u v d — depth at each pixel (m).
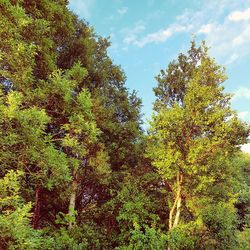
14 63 8.76
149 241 11.69
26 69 9.09
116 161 16.50
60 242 10.60
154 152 13.56
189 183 13.38
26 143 8.20
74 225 12.84
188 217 14.79
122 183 15.23
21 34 10.02
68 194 13.09
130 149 16.64
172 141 13.21
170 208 14.00
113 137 16.06
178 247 11.79
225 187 14.25
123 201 14.21
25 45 8.99
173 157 12.54
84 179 15.16
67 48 15.36
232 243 13.04
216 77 13.77
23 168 9.09
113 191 15.65
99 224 15.05
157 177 15.20
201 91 13.00
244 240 14.45
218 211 12.90
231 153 13.89
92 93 15.18
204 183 12.79
